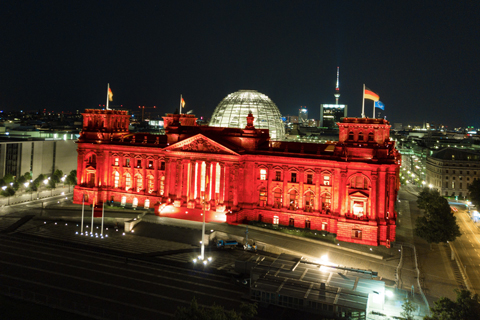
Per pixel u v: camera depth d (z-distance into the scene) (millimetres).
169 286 70000
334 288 64250
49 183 150750
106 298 64375
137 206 123125
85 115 127500
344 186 98875
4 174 151125
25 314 56438
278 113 152375
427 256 92625
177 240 94750
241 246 93688
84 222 108125
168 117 126000
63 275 72875
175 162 116812
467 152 177500
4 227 101500
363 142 98750
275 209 108312
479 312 50938
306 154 104062
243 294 67125
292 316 59625
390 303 66438
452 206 154250
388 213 98188
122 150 124750
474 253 97500
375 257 88750
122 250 87500
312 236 99375
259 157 109062
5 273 72438
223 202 111750
